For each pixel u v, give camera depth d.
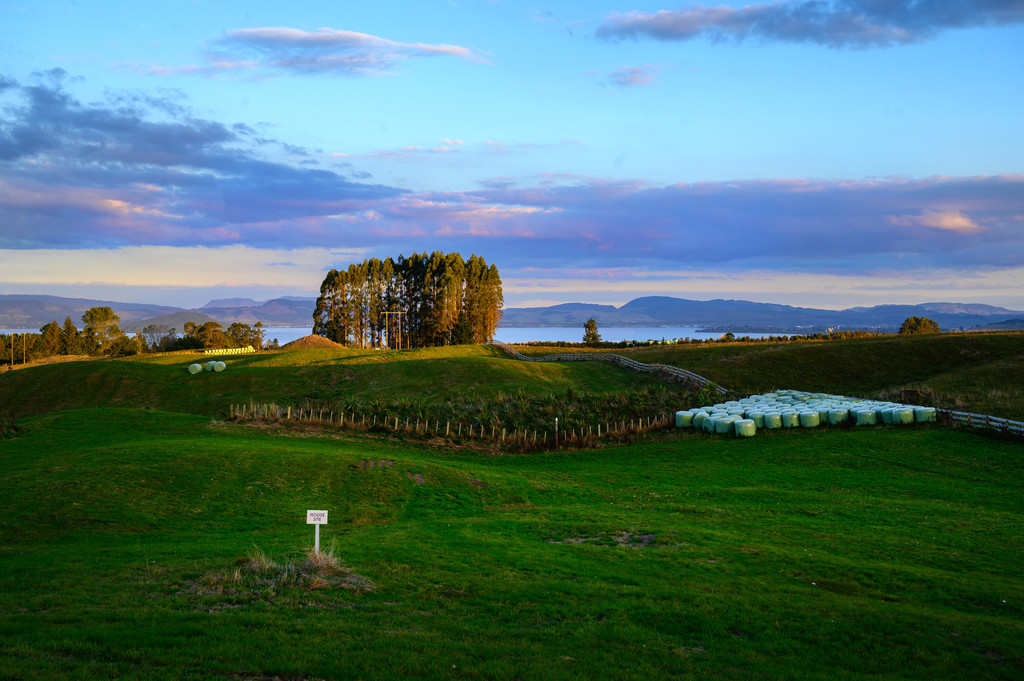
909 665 12.95
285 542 21.00
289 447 34.75
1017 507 28.03
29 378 71.44
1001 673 12.63
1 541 20.64
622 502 29.44
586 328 148.38
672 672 12.24
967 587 17.42
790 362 79.31
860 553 20.88
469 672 11.49
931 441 40.06
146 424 40.53
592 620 14.66
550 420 49.19
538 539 22.22
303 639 12.41
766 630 14.37
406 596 15.75
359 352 95.12
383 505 28.02
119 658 11.05
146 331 173.00
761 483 33.69
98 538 21.62
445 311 132.88
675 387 64.31
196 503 26.05
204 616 13.38
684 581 17.66
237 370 76.62
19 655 10.77
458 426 46.16
